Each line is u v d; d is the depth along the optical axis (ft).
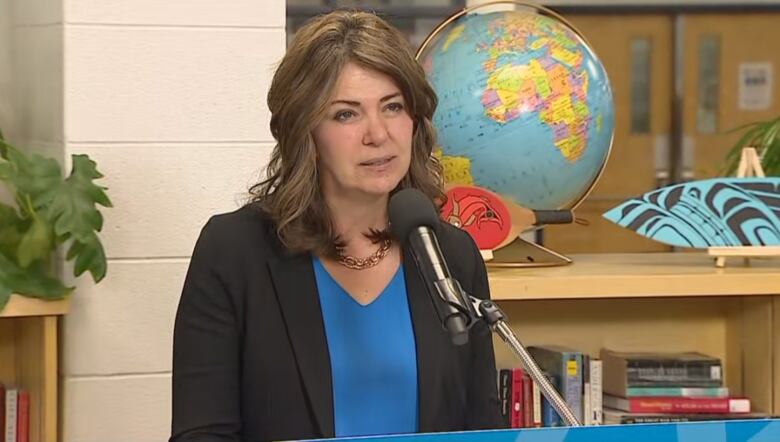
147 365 10.06
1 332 10.21
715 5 28.12
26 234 9.26
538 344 10.56
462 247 7.88
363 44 7.09
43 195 9.08
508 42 9.64
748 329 10.40
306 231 7.40
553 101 9.50
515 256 10.07
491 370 7.77
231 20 10.09
